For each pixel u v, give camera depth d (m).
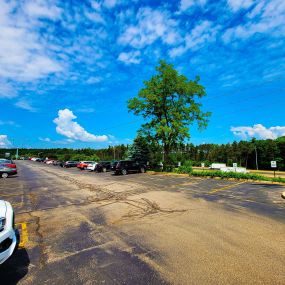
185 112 33.47
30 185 18.28
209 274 4.18
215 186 16.03
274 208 9.23
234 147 84.31
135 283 3.96
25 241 6.02
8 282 4.11
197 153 104.56
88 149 118.75
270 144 64.81
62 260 4.89
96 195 13.00
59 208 9.88
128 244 5.66
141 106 34.19
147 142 35.59
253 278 4.03
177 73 33.34
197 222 7.34
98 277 4.19
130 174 28.70
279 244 5.48
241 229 6.60
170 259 4.80
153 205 9.98
